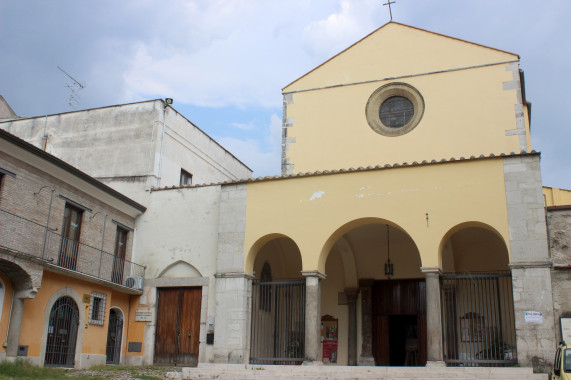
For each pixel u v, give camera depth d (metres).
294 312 19.50
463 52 19.89
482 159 15.68
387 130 19.97
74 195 17.39
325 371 14.69
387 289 20.92
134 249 20.31
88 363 17.09
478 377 13.30
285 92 21.69
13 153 15.04
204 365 16.16
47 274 15.82
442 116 19.48
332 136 20.56
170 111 23.41
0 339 14.26
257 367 15.70
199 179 25.62
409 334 21.95
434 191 15.94
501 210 15.18
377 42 21.08
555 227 15.09
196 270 19.34
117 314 19.36
